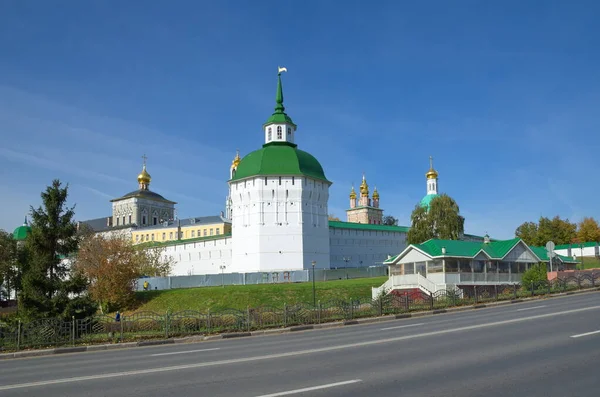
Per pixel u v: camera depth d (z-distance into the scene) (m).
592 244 86.75
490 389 9.79
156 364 14.22
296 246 76.38
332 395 9.60
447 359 12.94
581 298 30.64
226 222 117.12
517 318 21.38
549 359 12.41
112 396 10.17
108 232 127.62
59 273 36.47
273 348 16.77
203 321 24.47
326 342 17.64
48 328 21.75
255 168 77.81
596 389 9.56
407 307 28.73
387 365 12.42
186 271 93.00
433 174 112.50
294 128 85.81
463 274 47.16
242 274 69.94
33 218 36.38
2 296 75.25
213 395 9.90
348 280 65.75
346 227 91.25
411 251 48.94
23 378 13.00
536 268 41.34
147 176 140.00
